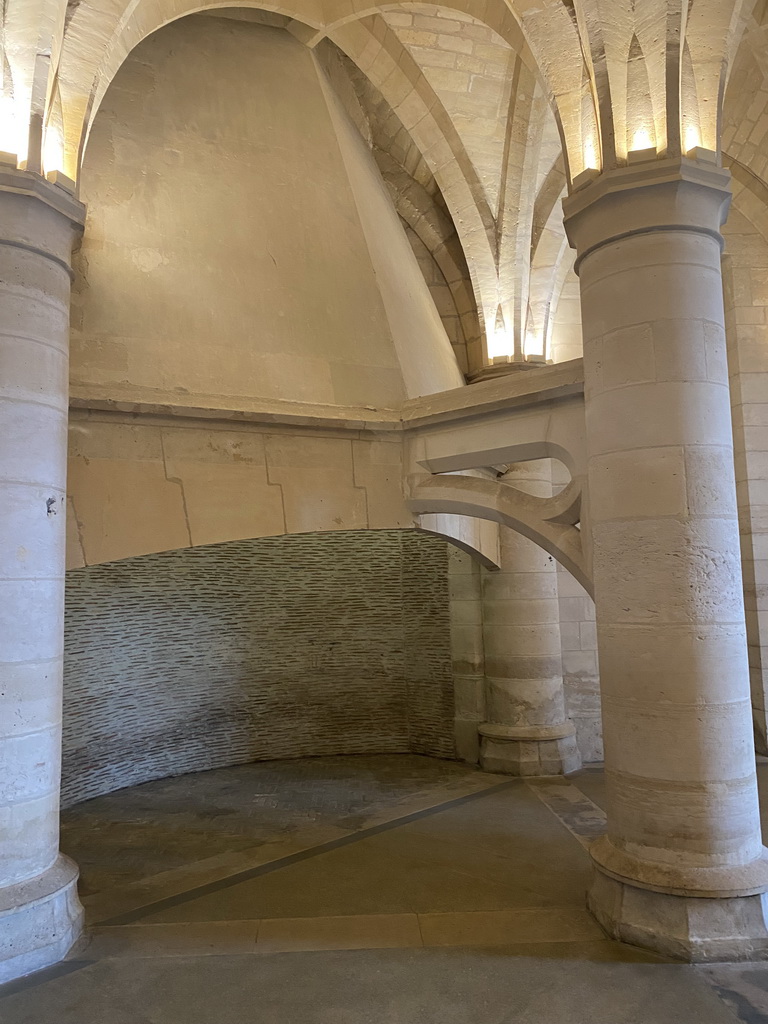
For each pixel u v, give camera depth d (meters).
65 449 4.54
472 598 9.05
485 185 8.20
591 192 4.58
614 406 4.53
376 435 6.47
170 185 6.25
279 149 6.96
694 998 3.70
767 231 8.41
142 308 5.73
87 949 4.32
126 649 8.27
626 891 4.36
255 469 5.91
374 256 7.10
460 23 7.04
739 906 4.11
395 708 9.88
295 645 9.70
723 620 4.31
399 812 7.00
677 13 4.27
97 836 6.46
